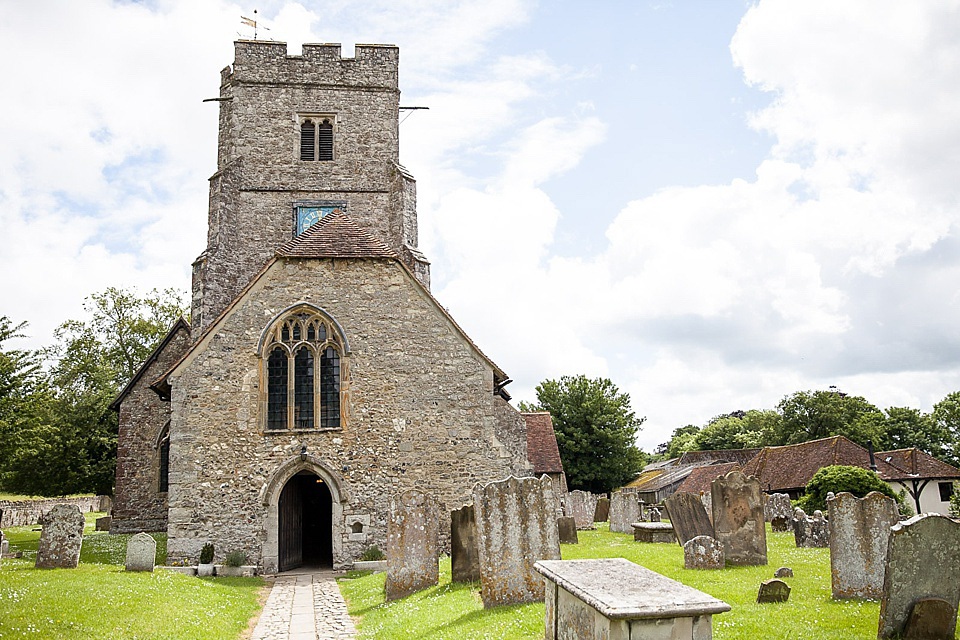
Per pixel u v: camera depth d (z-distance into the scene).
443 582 15.77
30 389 31.22
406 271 23.03
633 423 62.06
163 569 19.69
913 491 41.03
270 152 33.34
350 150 33.91
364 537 21.36
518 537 12.52
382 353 22.45
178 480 20.88
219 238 31.31
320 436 21.69
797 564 16.58
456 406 22.39
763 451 45.62
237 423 21.41
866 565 12.44
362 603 15.51
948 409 65.88
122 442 31.61
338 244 23.11
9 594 13.37
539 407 61.94
